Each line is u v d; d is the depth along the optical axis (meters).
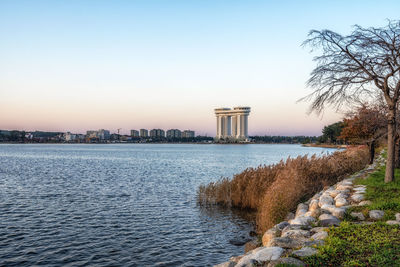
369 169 24.16
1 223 17.64
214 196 22.62
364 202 11.93
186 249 13.74
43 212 20.36
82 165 62.16
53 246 14.11
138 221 18.28
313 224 10.09
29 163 67.31
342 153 30.53
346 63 15.21
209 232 16.09
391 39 13.77
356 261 6.62
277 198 14.75
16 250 13.59
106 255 13.09
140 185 33.22
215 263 12.22
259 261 7.30
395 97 14.92
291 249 7.91
